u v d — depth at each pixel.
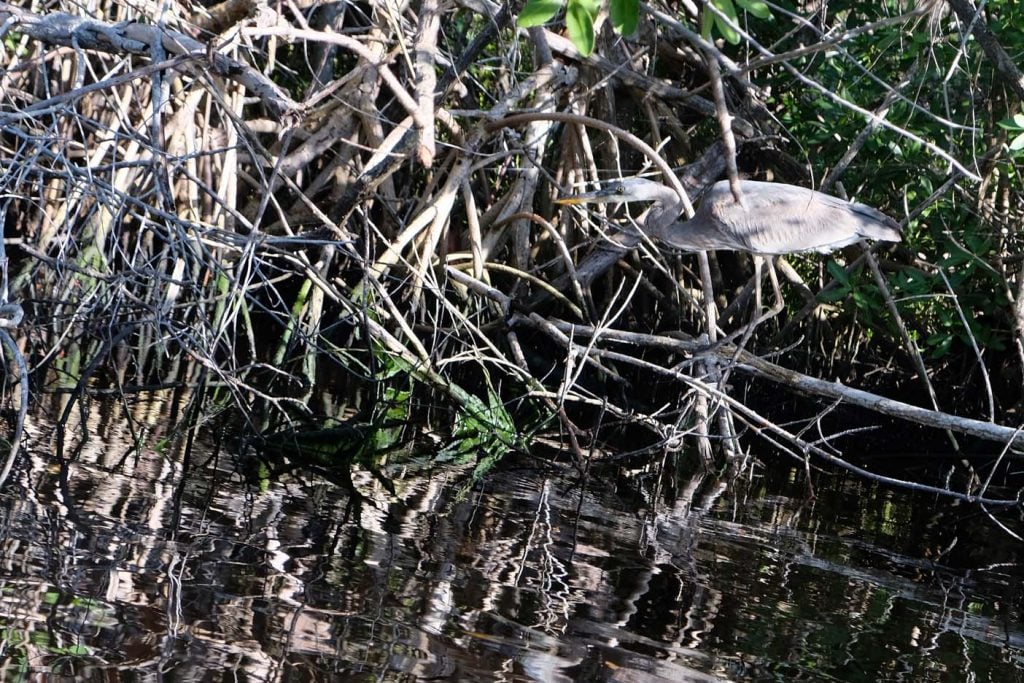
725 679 5.77
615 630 6.26
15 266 12.62
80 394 9.38
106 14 12.40
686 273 15.12
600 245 13.78
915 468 13.41
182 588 5.95
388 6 10.40
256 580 6.23
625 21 6.38
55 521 6.77
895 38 11.99
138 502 7.46
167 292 11.10
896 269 14.03
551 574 7.16
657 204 11.18
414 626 5.87
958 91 12.94
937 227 13.38
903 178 14.05
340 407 12.05
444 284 12.58
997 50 10.18
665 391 15.17
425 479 9.52
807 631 6.72
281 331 15.66
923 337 15.02
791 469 12.34
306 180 15.23
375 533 7.55
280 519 7.57
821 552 8.73
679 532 8.75
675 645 6.16
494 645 5.76
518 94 12.40
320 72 13.93
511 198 13.30
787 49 13.91
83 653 4.98
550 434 12.41
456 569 6.97
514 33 13.16
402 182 15.30
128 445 9.09
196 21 10.18
